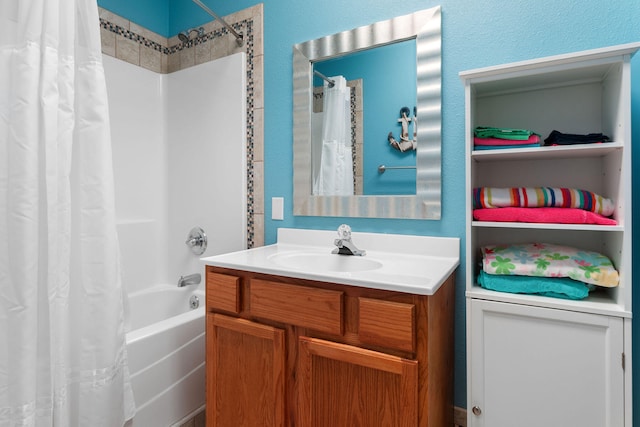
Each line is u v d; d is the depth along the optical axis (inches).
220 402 55.2
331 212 68.6
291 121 73.5
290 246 70.8
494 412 46.7
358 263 58.7
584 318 41.8
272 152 75.9
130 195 86.0
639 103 48.1
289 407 49.4
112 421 49.1
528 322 44.8
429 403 41.0
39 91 43.2
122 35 84.0
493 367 46.6
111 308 49.2
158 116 92.0
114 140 82.4
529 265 46.4
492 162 56.9
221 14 83.0
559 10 51.4
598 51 40.9
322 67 69.8
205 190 85.2
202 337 67.3
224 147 81.8
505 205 48.8
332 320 45.4
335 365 45.9
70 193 47.6
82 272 48.3
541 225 44.8
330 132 68.9
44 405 42.9
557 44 51.5
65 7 46.2
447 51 58.4
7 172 42.0
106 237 49.2
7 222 41.8
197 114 86.2
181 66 90.8
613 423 40.8
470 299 47.7
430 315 41.1
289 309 48.6
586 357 42.1
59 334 44.6
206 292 56.7
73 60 46.8
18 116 41.9
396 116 62.4
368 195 65.2
